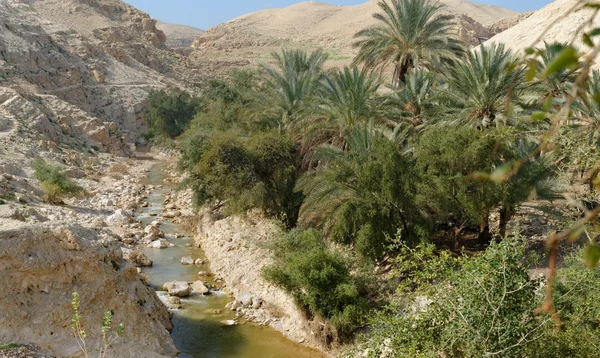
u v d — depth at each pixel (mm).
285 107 32156
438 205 19344
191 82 107312
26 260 14125
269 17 187375
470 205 18266
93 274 15250
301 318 18172
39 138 49312
